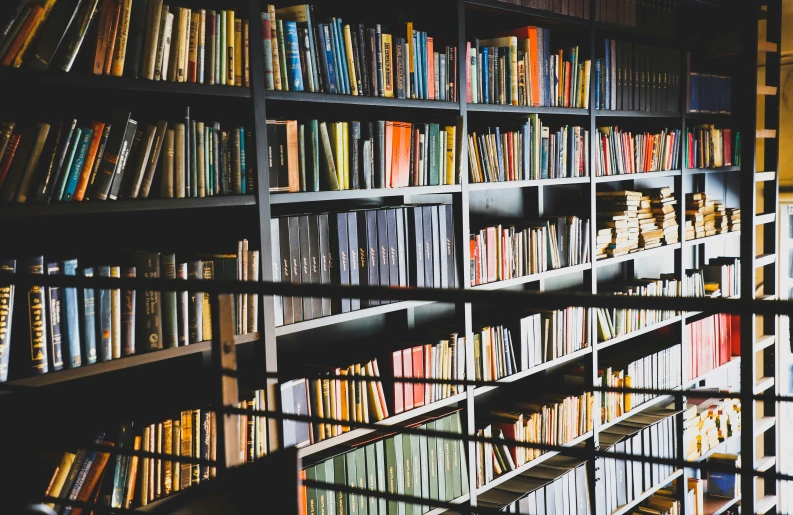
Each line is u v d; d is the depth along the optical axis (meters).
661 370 4.30
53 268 1.81
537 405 3.49
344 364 2.59
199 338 2.12
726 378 5.21
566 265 3.59
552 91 3.41
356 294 1.17
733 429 4.96
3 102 1.99
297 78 2.34
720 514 4.80
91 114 2.13
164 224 2.38
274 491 1.32
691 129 4.55
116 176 1.90
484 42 3.25
